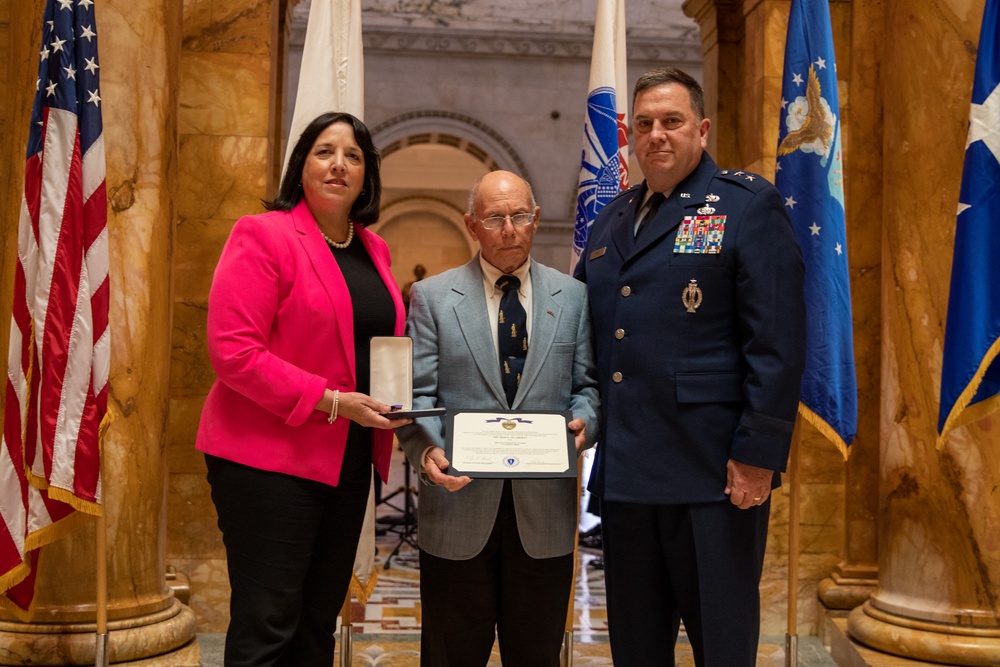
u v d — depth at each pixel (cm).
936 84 445
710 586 300
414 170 1941
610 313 319
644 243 315
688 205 314
